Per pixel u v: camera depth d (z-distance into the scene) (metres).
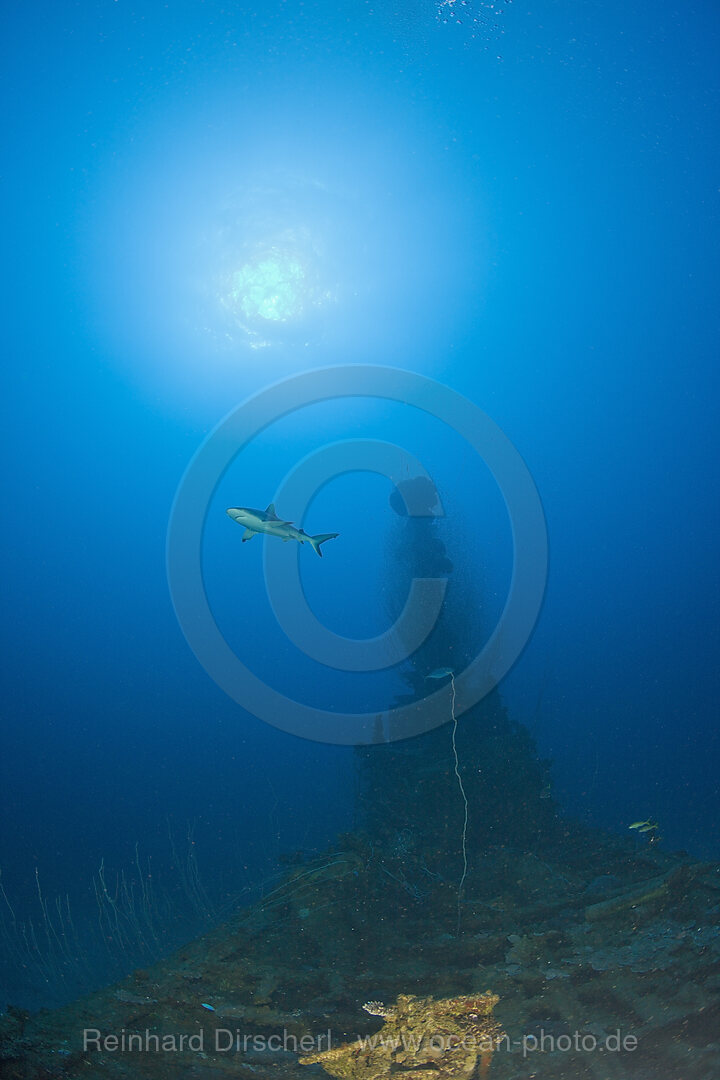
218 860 9.74
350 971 5.17
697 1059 3.34
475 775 7.28
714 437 20.17
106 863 10.48
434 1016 4.29
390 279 18.02
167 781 15.23
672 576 20.22
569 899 5.88
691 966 4.29
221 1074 3.77
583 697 16.89
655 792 10.45
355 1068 3.83
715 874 5.35
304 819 11.16
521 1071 3.71
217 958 5.19
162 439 19.55
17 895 9.41
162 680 19.25
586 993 4.43
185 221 16.78
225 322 17.77
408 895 6.27
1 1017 3.98
